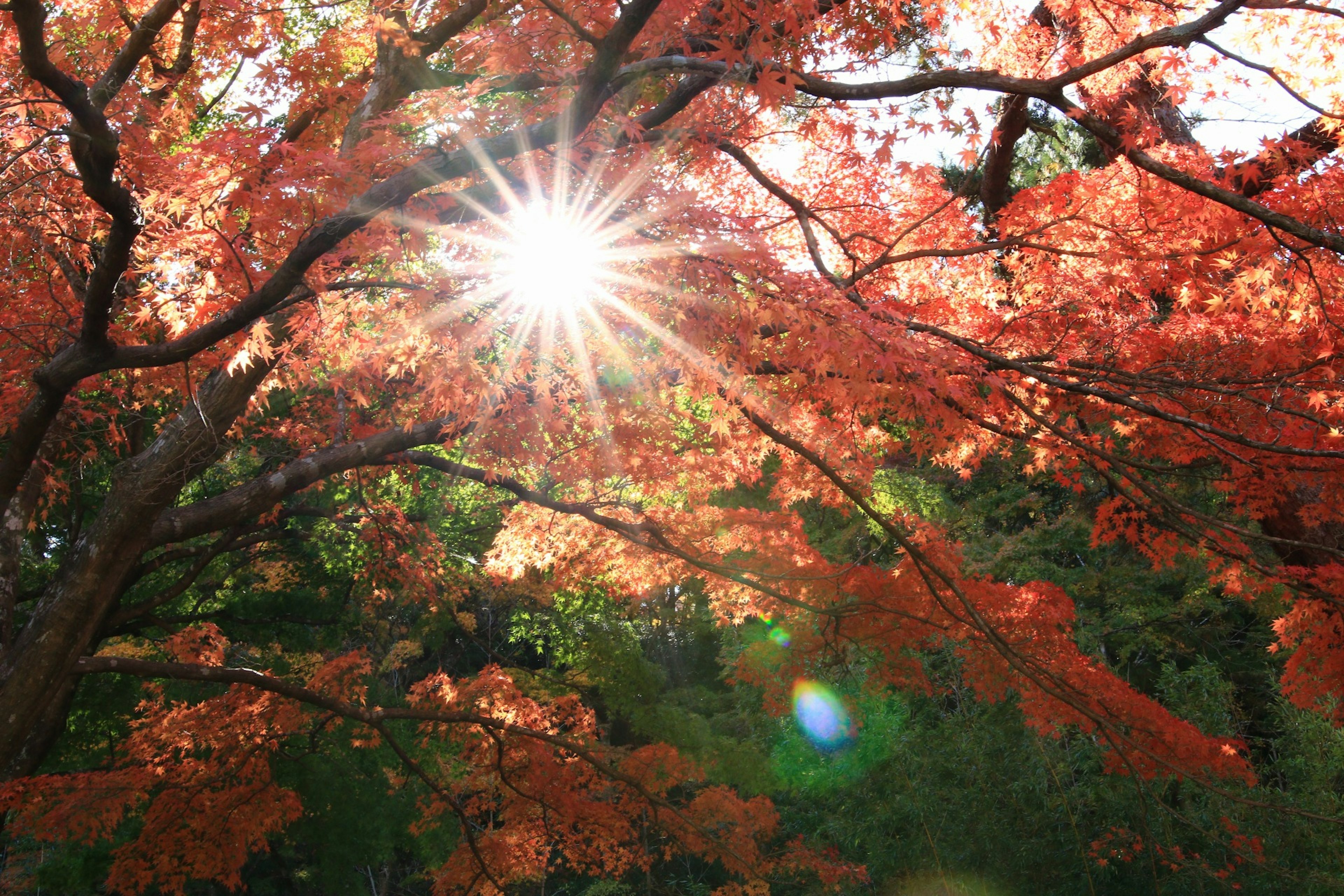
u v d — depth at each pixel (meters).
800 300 3.86
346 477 10.97
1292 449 4.20
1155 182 4.66
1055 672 6.17
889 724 11.61
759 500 16.36
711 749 14.93
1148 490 5.08
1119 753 5.39
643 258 3.83
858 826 11.47
